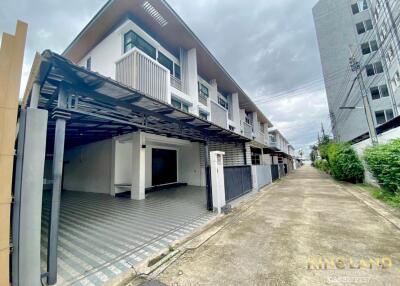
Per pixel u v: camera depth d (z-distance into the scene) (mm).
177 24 9172
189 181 12930
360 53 18109
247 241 3539
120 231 4184
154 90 7652
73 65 2420
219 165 6031
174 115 5055
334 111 21219
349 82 19047
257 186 9664
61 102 2705
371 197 7129
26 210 2070
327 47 21312
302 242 3396
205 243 3529
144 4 7867
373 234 3660
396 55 12141
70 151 12547
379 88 16500
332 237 3576
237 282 2303
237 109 17188
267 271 2514
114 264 2777
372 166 6879
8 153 1918
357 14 18672
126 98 3717
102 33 9094
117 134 8883
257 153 17281
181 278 2432
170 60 10898
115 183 9023
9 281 1905
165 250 3252
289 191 9641
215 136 8188
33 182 2139
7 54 1944
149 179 10766
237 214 5551
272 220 4801
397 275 2324
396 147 5555
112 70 8461
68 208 6465
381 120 16375
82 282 2346
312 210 5672
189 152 13078
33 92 2541
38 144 2211
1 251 1837
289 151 47312
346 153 11688
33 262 2066
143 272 2594
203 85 14016
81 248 3322
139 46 8773
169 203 7098
